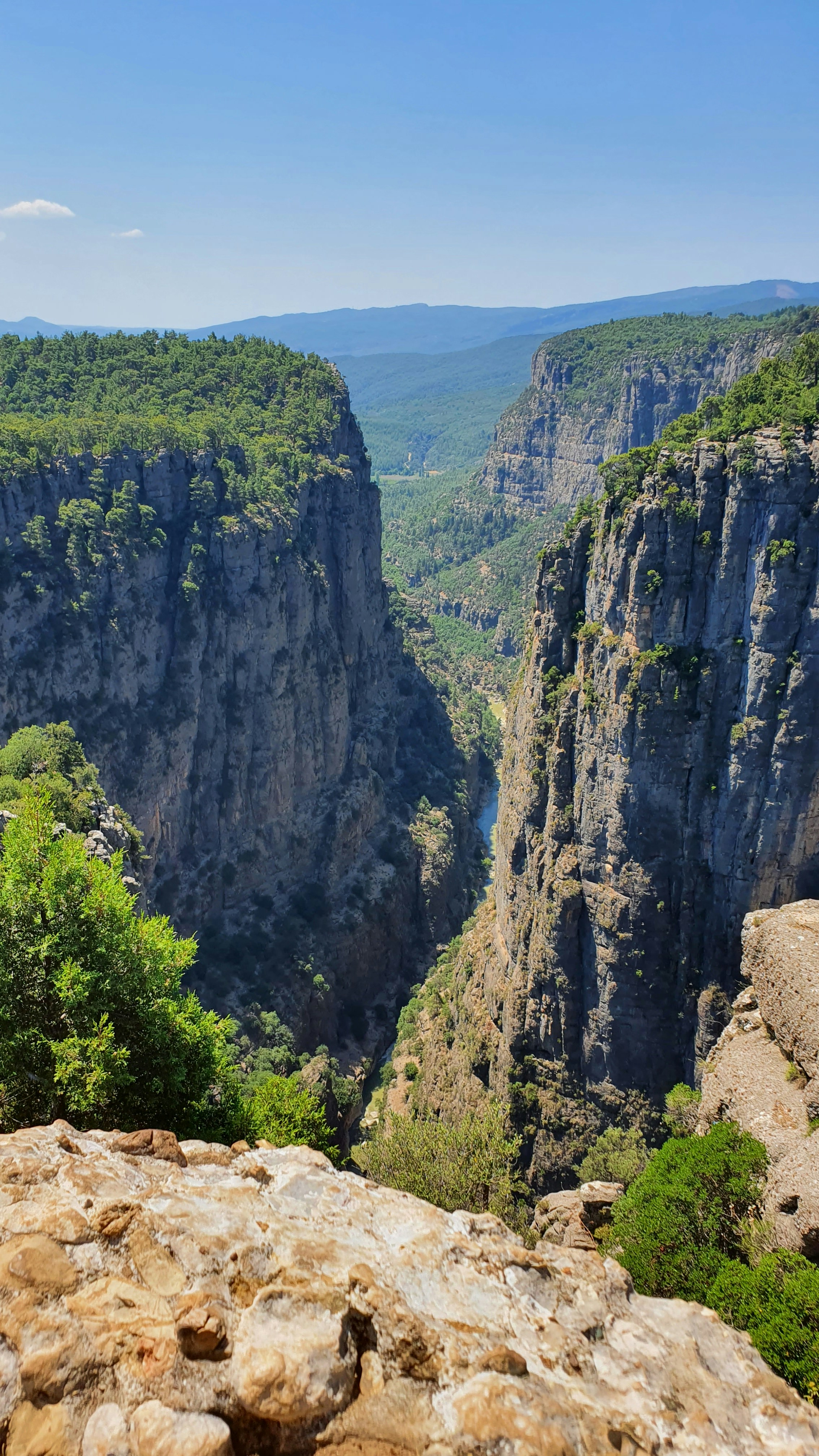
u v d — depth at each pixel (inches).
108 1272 556.7
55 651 4261.8
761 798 2748.5
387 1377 540.4
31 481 4232.3
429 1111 3794.3
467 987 4185.5
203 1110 1348.4
